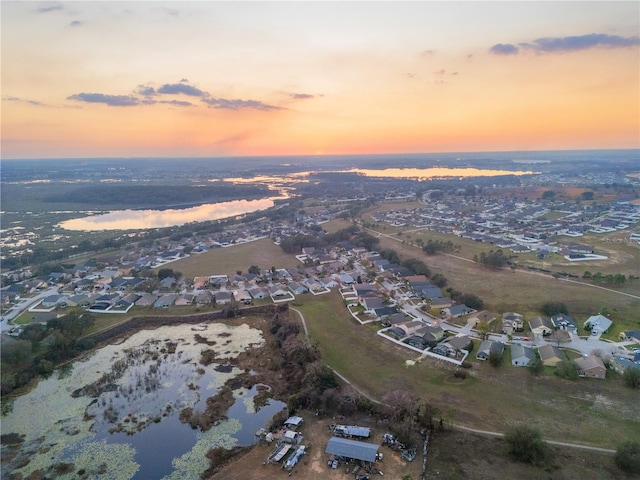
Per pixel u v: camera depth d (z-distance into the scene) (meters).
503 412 85.56
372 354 111.94
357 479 68.94
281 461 75.12
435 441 77.56
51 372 110.31
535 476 67.94
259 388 101.56
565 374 95.94
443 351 109.12
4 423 89.56
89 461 77.75
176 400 96.62
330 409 89.56
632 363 96.81
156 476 73.81
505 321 123.50
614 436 76.94
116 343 126.62
